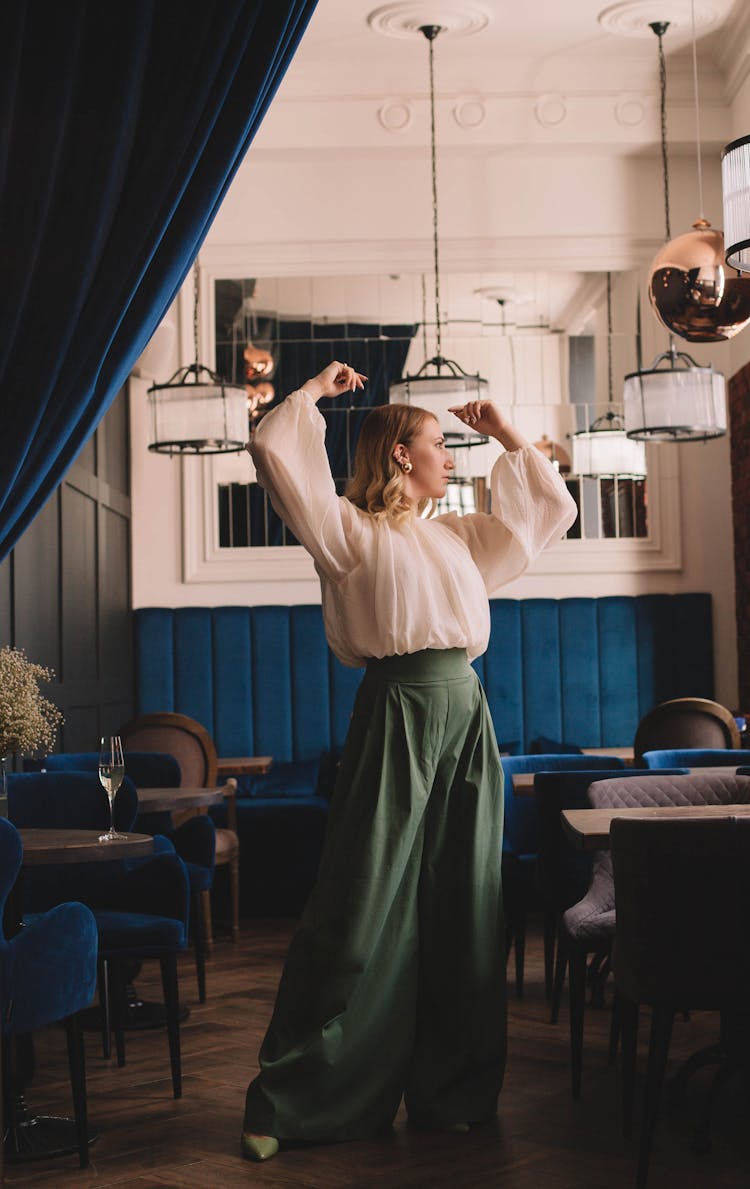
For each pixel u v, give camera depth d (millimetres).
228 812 6203
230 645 7488
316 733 7480
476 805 3291
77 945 2979
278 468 3121
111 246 2678
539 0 6562
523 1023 4375
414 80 7344
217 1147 3211
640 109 7398
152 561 7680
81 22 2660
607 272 7773
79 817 4125
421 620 3207
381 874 3203
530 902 4707
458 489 7754
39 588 6000
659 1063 2887
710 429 6113
